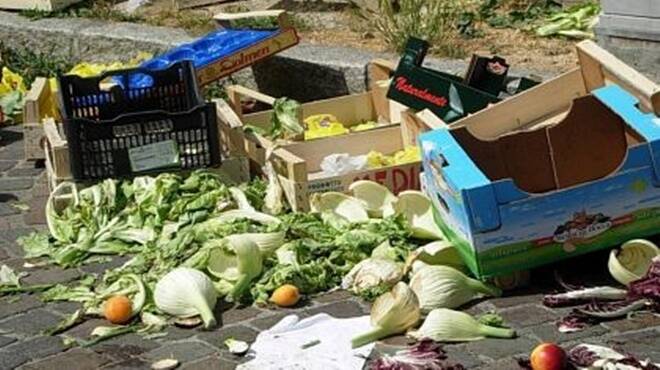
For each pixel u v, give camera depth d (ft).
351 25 16.92
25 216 13.51
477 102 13.08
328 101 14.39
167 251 11.87
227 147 13.66
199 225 12.18
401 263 11.55
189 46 15.47
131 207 12.76
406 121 13.33
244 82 16.28
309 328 10.93
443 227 11.66
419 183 12.86
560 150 11.91
